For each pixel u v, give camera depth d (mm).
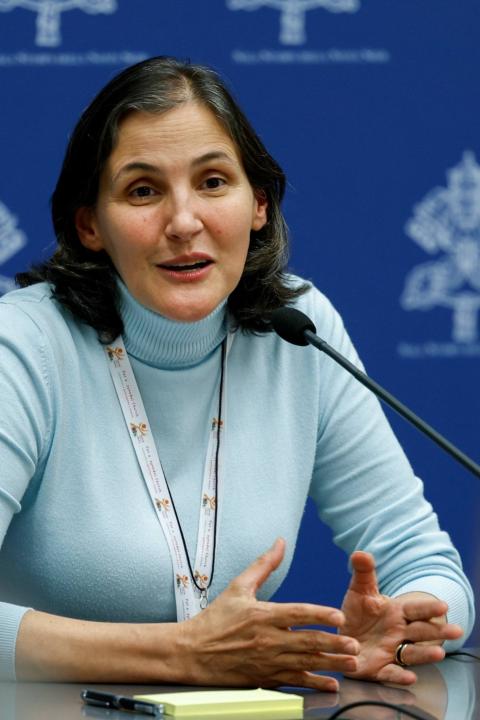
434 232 14922
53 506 8812
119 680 7777
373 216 14898
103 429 9047
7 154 14734
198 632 7711
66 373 8969
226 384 9516
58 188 9258
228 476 9297
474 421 14977
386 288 14922
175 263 8828
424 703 7410
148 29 14680
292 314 8742
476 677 8305
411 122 14875
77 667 7762
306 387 9734
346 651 7531
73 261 9242
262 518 9297
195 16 14711
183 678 7707
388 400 8250
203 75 8992
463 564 14852
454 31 14859
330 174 14852
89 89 14719
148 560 8805
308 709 7129
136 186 8820
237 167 8992
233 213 8898
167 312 8883
